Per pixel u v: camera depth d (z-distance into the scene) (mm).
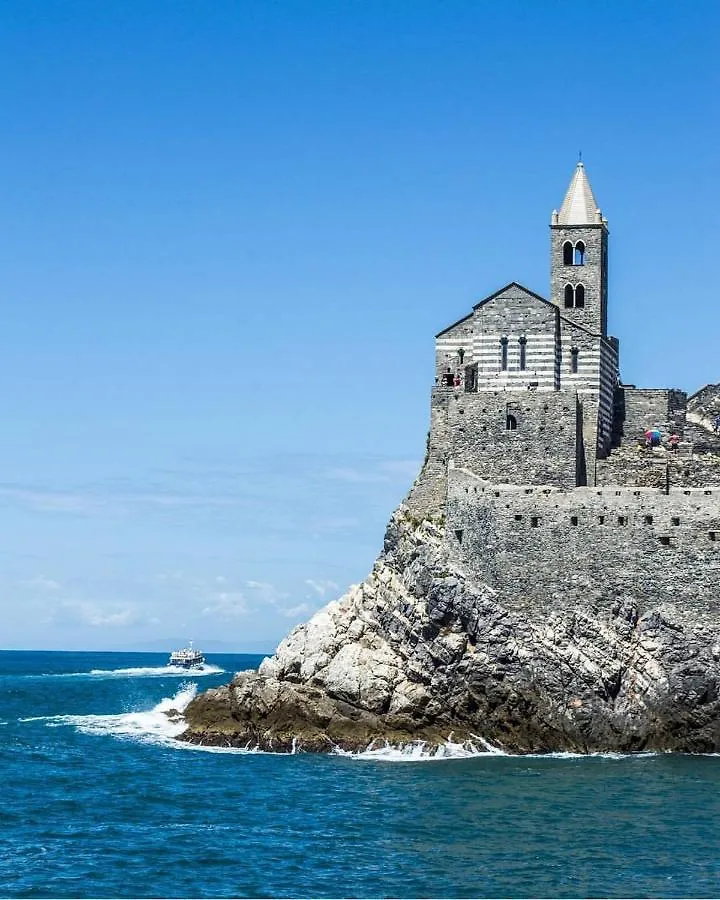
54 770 124625
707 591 134375
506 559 138625
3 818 102000
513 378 149250
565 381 150000
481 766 123062
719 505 134875
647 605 135625
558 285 157750
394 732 132250
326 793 110438
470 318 155375
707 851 90062
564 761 126250
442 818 100062
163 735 151375
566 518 137875
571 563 137250
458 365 155625
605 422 152125
